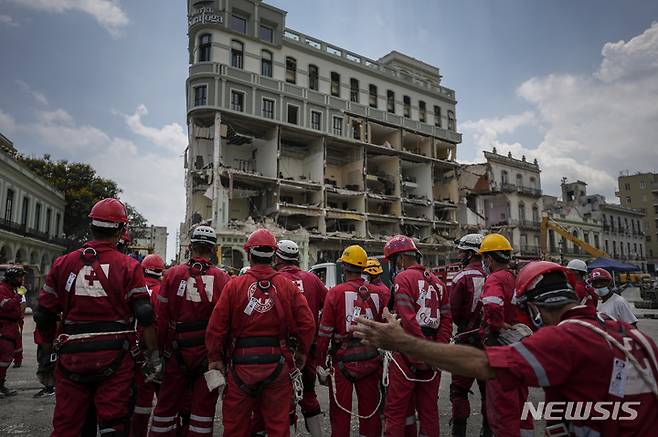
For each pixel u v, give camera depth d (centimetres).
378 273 530
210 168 2814
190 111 2839
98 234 334
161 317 375
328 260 3198
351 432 475
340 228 3469
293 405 446
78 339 306
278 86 3128
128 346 321
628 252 5791
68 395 303
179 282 378
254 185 3075
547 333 175
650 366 172
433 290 406
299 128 3164
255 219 3098
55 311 330
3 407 559
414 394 386
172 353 373
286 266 489
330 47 3559
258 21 3128
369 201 3656
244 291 323
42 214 3266
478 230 4291
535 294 203
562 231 4016
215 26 2928
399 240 432
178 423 406
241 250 2700
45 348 344
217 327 320
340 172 3669
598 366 167
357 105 3562
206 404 364
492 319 374
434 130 4116
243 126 3056
